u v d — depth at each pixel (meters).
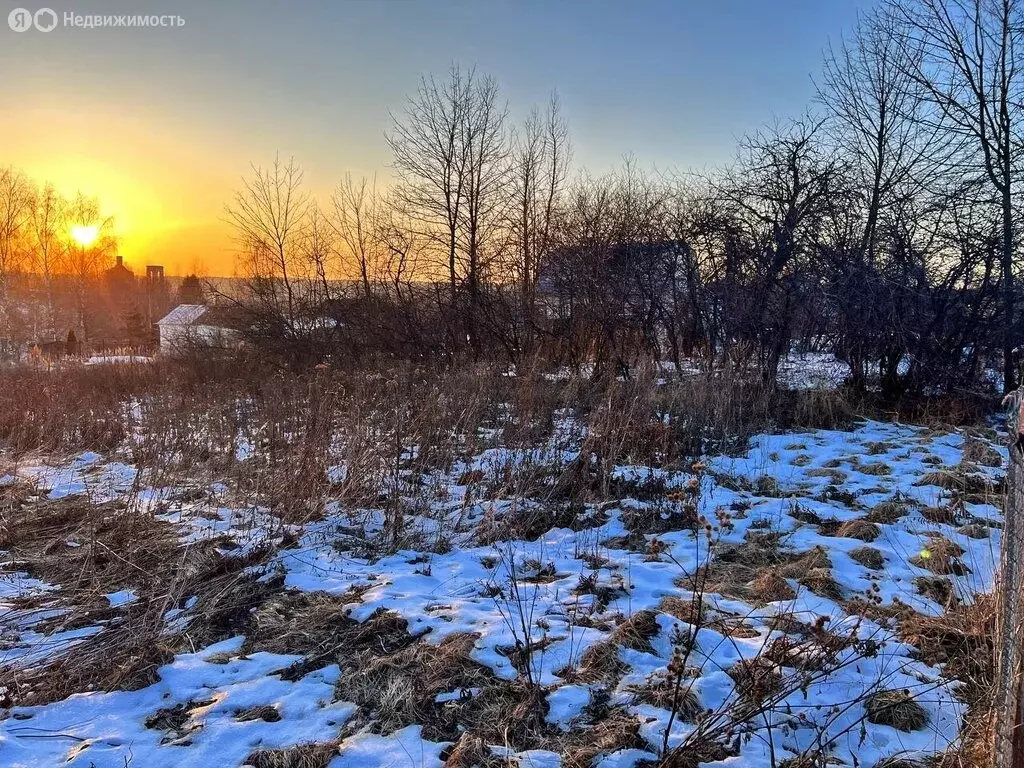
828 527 5.47
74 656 3.75
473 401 8.87
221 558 5.03
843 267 10.09
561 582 4.60
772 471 7.15
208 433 8.58
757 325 10.45
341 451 7.26
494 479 6.73
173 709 3.26
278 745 2.94
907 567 4.61
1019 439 2.29
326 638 3.91
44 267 42.62
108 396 11.79
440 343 15.73
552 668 3.51
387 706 3.21
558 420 9.20
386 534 5.61
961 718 2.91
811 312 10.34
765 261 10.62
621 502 6.22
